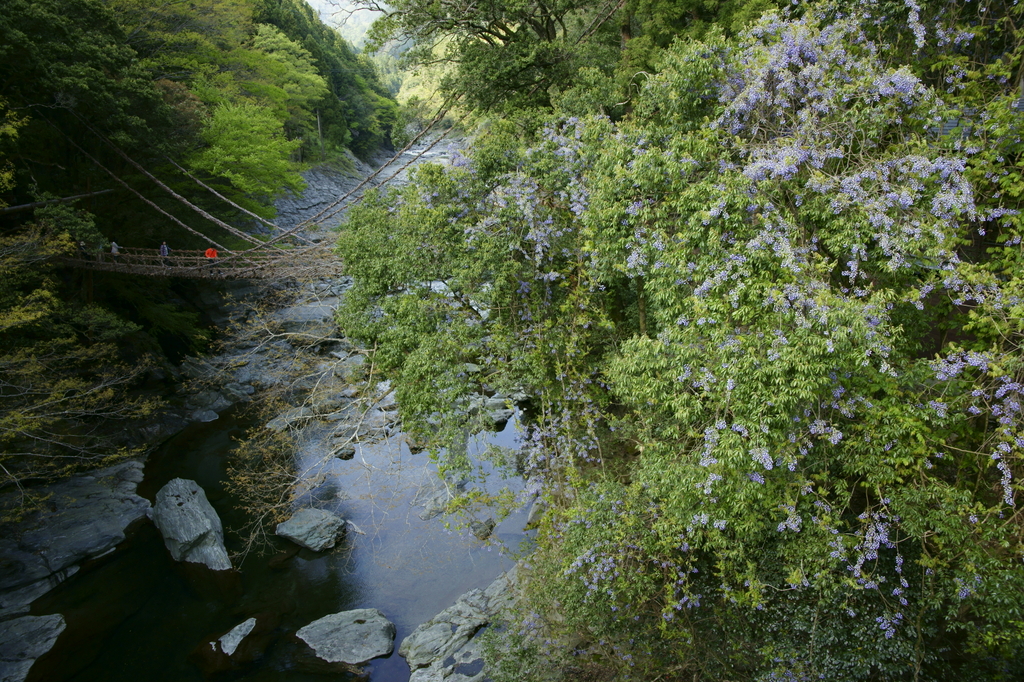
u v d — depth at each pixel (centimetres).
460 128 2117
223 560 1328
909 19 883
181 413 2081
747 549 832
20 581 1233
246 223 3183
